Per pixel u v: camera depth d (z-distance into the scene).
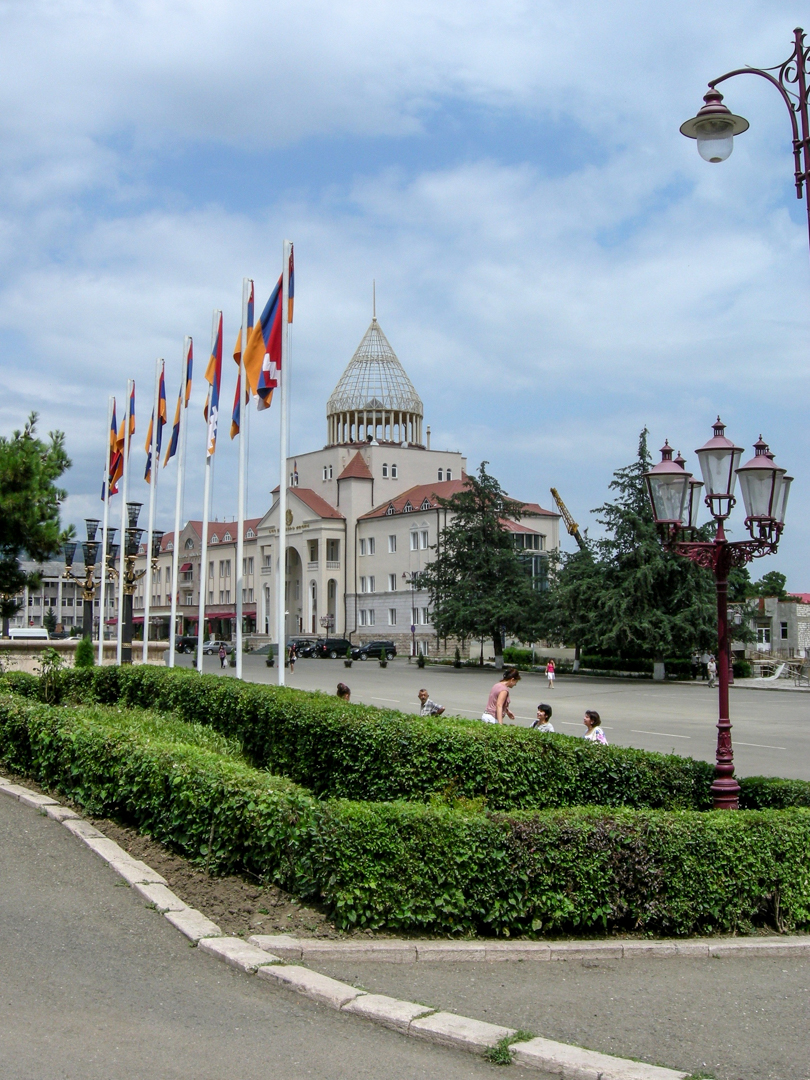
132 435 35.09
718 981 7.79
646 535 56.28
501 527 68.81
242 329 25.67
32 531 29.39
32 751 14.52
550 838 8.66
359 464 99.56
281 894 8.81
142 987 6.87
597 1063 5.81
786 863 9.41
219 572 121.62
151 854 10.28
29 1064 5.53
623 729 31.39
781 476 11.46
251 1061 5.77
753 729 31.45
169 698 19.23
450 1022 6.36
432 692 45.16
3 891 9.06
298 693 15.88
